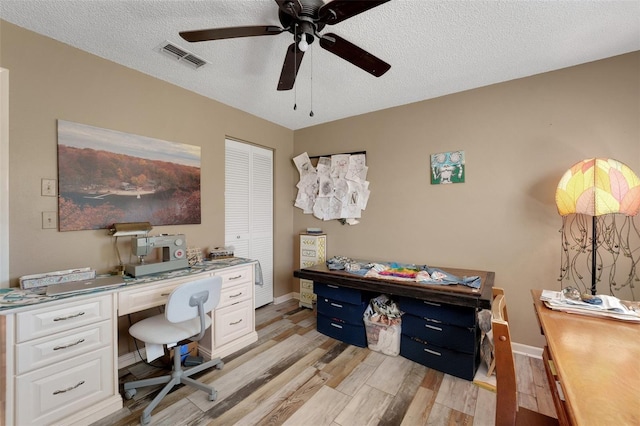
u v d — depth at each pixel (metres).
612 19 1.59
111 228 2.04
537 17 1.58
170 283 1.94
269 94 2.67
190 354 2.19
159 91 2.34
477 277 2.16
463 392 1.82
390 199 2.99
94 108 1.97
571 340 1.00
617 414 0.63
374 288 2.21
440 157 2.68
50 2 1.48
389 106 2.96
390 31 1.72
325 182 3.45
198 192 2.62
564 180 1.86
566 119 2.14
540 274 2.24
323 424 1.54
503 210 2.38
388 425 1.54
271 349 2.38
